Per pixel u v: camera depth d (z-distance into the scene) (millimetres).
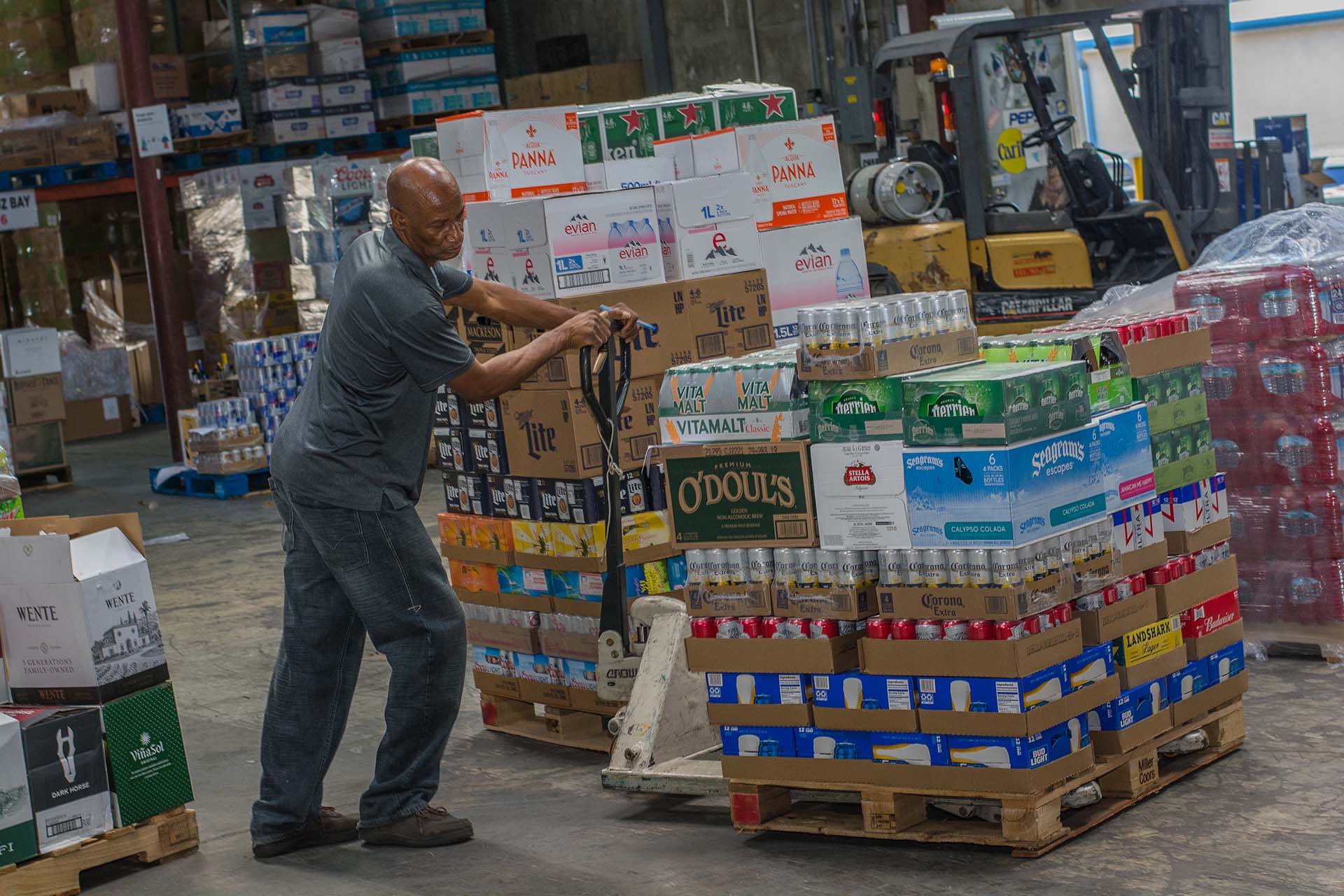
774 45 15430
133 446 14484
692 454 3941
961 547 3559
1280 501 5184
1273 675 5055
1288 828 3693
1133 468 3982
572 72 16000
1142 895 3369
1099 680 3818
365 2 15039
